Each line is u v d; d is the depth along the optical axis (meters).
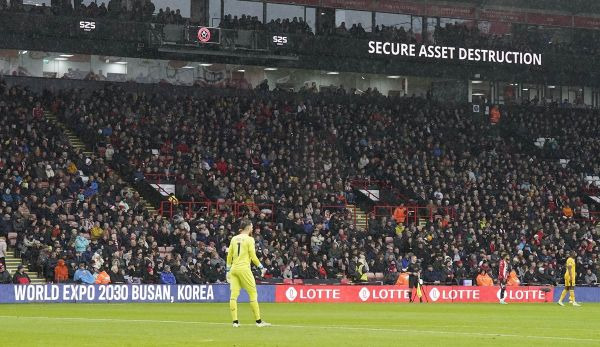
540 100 139.62
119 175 103.69
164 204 99.12
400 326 46.94
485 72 129.12
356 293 86.94
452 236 102.75
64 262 81.38
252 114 118.12
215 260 87.75
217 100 118.31
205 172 106.56
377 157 118.81
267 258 89.88
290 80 127.06
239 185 103.69
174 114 114.19
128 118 111.25
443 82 135.12
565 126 137.12
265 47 114.38
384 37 122.69
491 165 123.38
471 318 58.69
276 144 115.19
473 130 130.12
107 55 111.06
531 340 35.97
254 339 33.78
